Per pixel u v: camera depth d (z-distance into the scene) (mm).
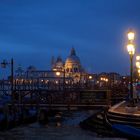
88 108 60406
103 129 43188
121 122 37656
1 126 51562
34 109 63188
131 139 36344
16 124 56531
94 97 60625
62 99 68000
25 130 50812
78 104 60875
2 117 51875
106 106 54688
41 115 63000
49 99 65812
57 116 67438
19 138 42688
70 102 61531
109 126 39875
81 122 57469
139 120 36438
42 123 60781
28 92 69812
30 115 62188
